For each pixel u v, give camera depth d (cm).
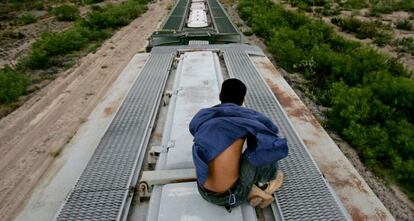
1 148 570
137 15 1855
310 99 690
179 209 197
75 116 675
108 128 312
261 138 183
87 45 1238
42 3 2422
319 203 216
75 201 218
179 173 228
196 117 204
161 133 315
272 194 225
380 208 244
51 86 845
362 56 873
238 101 209
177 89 373
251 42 1180
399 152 491
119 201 217
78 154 330
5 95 754
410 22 1481
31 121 663
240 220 191
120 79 490
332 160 303
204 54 510
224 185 189
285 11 1589
